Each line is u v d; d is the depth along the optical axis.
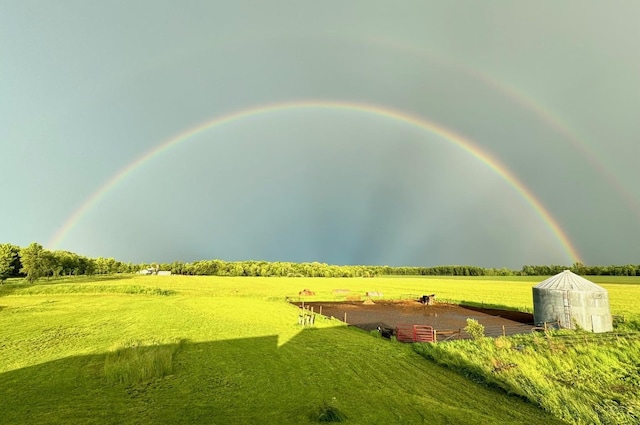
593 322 37.16
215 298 65.31
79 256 171.00
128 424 13.45
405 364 22.95
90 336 30.47
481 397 17.47
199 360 23.17
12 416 14.18
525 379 19.73
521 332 35.31
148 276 176.38
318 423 13.32
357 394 17.08
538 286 42.56
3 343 27.55
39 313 44.41
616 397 18.28
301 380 19.22
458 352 24.72
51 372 20.19
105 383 18.34
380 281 157.50
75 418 13.96
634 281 142.38
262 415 14.26
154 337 30.06
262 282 132.00
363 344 28.58
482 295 84.50
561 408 16.27
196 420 13.80
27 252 107.12
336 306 58.44
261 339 29.94
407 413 14.59
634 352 25.52
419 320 44.16
